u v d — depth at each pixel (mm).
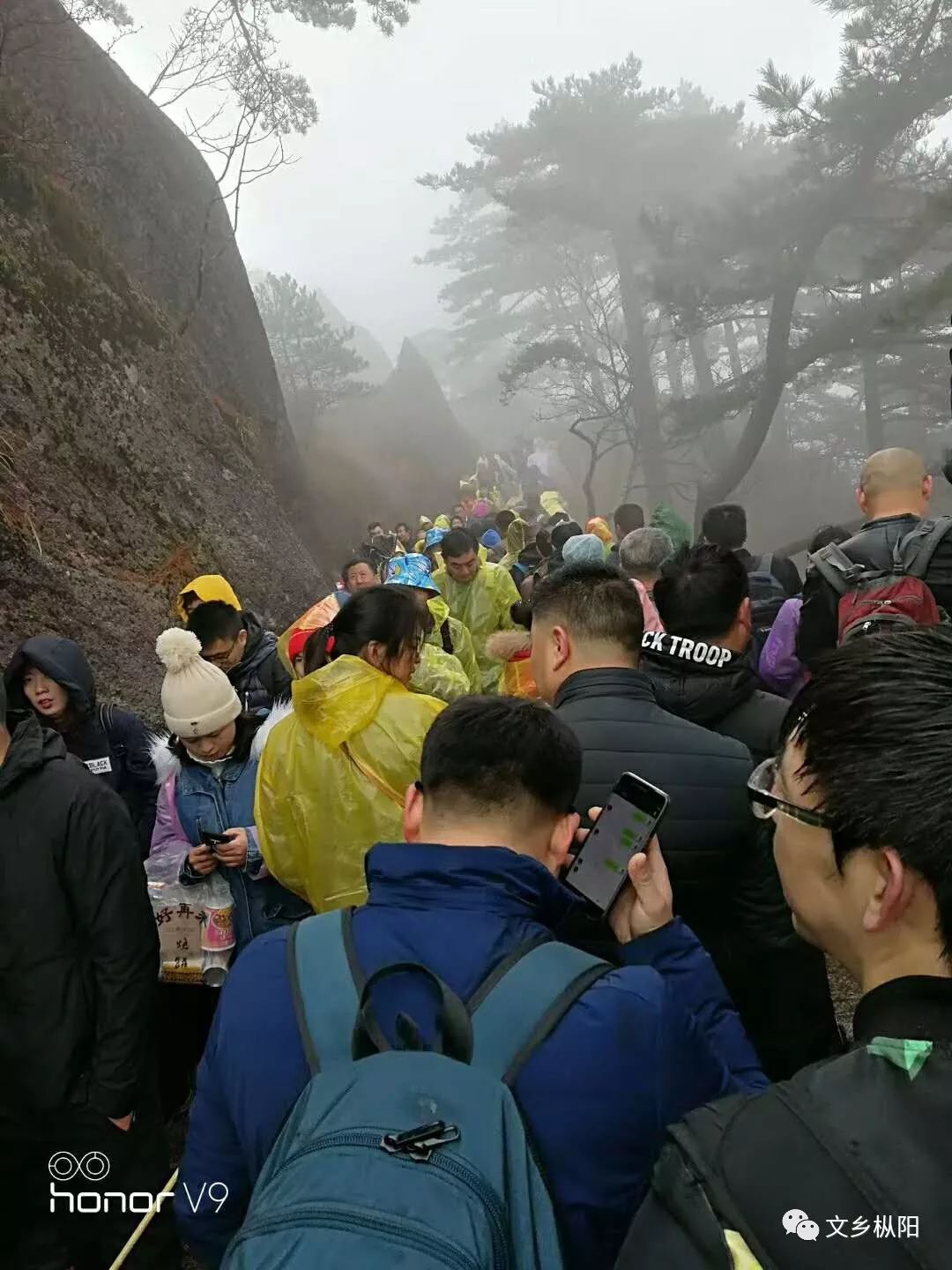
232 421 15898
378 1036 1058
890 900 808
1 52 12383
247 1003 1155
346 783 2113
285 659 3615
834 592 2969
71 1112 2117
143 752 3061
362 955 1154
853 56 20500
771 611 4145
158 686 6652
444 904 1187
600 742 1862
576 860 1470
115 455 9258
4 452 7352
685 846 1813
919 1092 711
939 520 2830
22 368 8453
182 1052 2766
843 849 845
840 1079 745
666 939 1423
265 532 12016
